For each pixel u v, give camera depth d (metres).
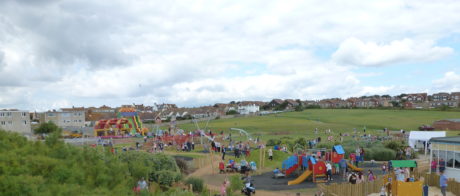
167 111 179.00
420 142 49.78
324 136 71.31
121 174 15.50
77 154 15.12
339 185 21.52
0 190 10.42
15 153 13.05
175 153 44.25
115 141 63.56
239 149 41.88
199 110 180.12
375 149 42.00
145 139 61.34
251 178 30.52
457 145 26.36
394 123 100.25
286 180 29.45
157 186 22.70
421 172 28.12
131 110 77.69
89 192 11.92
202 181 25.09
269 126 97.44
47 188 11.19
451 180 24.05
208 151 47.72
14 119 94.12
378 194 23.08
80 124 123.12
